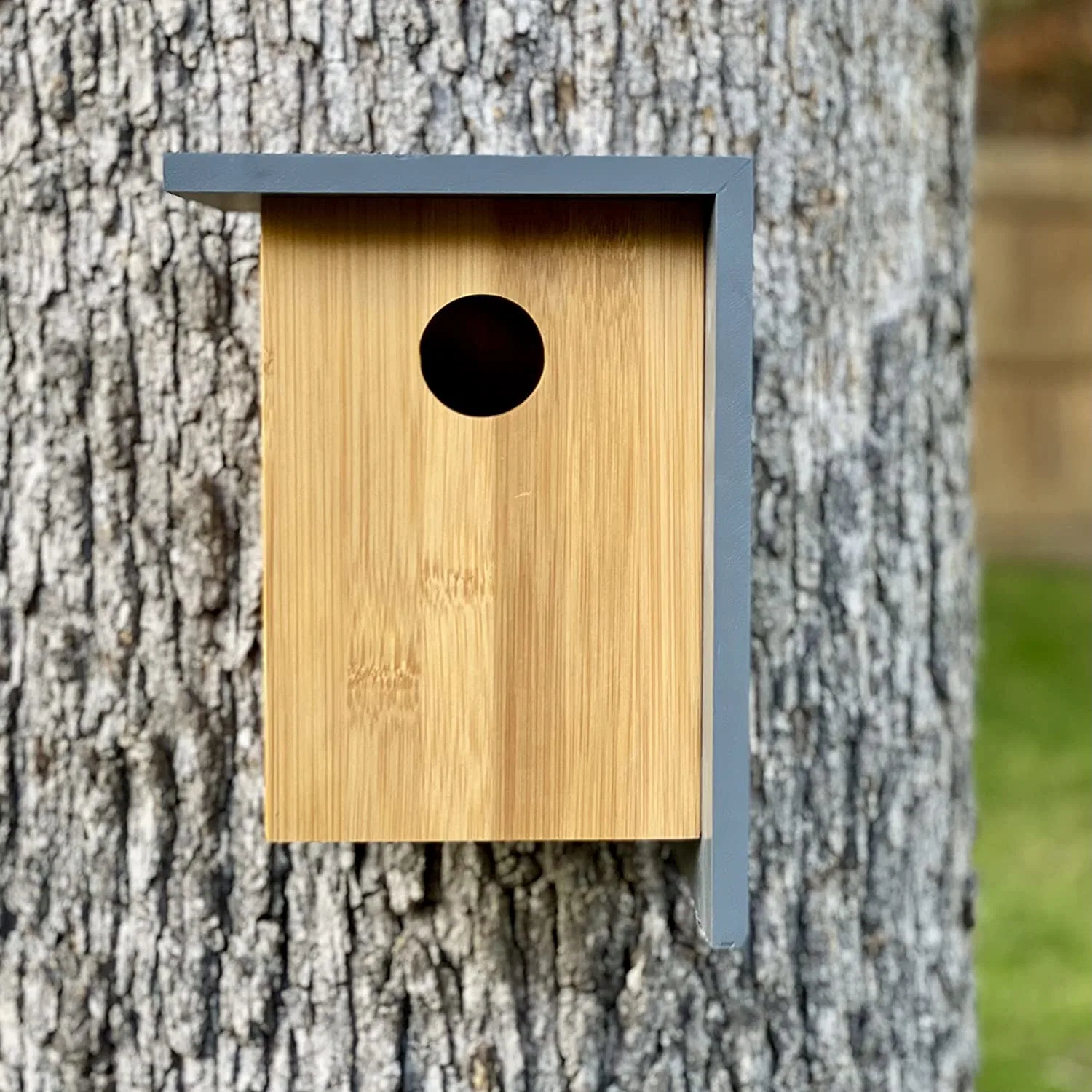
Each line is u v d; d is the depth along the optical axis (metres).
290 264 2.65
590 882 3.11
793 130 3.14
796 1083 3.17
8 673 3.09
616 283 2.67
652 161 2.53
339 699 2.69
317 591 2.68
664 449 2.69
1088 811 7.34
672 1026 3.13
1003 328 11.68
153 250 3.06
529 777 2.71
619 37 3.09
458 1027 3.09
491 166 2.53
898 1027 3.24
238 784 3.08
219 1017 3.08
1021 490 11.76
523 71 3.07
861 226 3.20
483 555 2.69
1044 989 5.88
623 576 2.70
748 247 2.54
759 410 3.16
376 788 2.70
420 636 2.69
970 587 3.38
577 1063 3.10
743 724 2.60
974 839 3.41
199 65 3.05
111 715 3.08
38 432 3.08
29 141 3.06
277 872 3.08
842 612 3.19
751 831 3.12
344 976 3.08
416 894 3.08
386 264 2.65
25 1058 3.09
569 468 2.69
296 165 2.52
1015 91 12.70
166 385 3.07
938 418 3.30
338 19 3.04
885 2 3.23
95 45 3.05
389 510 2.68
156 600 3.08
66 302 3.06
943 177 3.32
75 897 3.08
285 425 2.67
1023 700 8.71
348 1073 3.08
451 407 3.37
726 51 3.12
